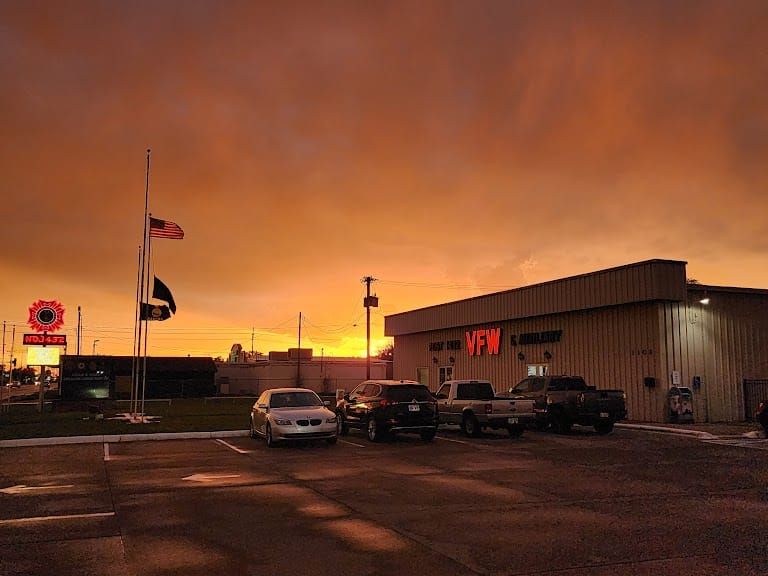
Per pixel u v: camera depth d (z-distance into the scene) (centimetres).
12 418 2697
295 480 1181
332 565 655
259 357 9994
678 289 2380
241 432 2041
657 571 634
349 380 7188
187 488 1095
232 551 708
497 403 1953
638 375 2473
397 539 757
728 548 716
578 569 641
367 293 5653
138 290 2577
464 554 694
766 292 2631
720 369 2502
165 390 6241
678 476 1230
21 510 919
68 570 641
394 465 1380
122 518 867
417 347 4194
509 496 1026
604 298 2592
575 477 1217
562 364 2870
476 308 3488
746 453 1582
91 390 3494
